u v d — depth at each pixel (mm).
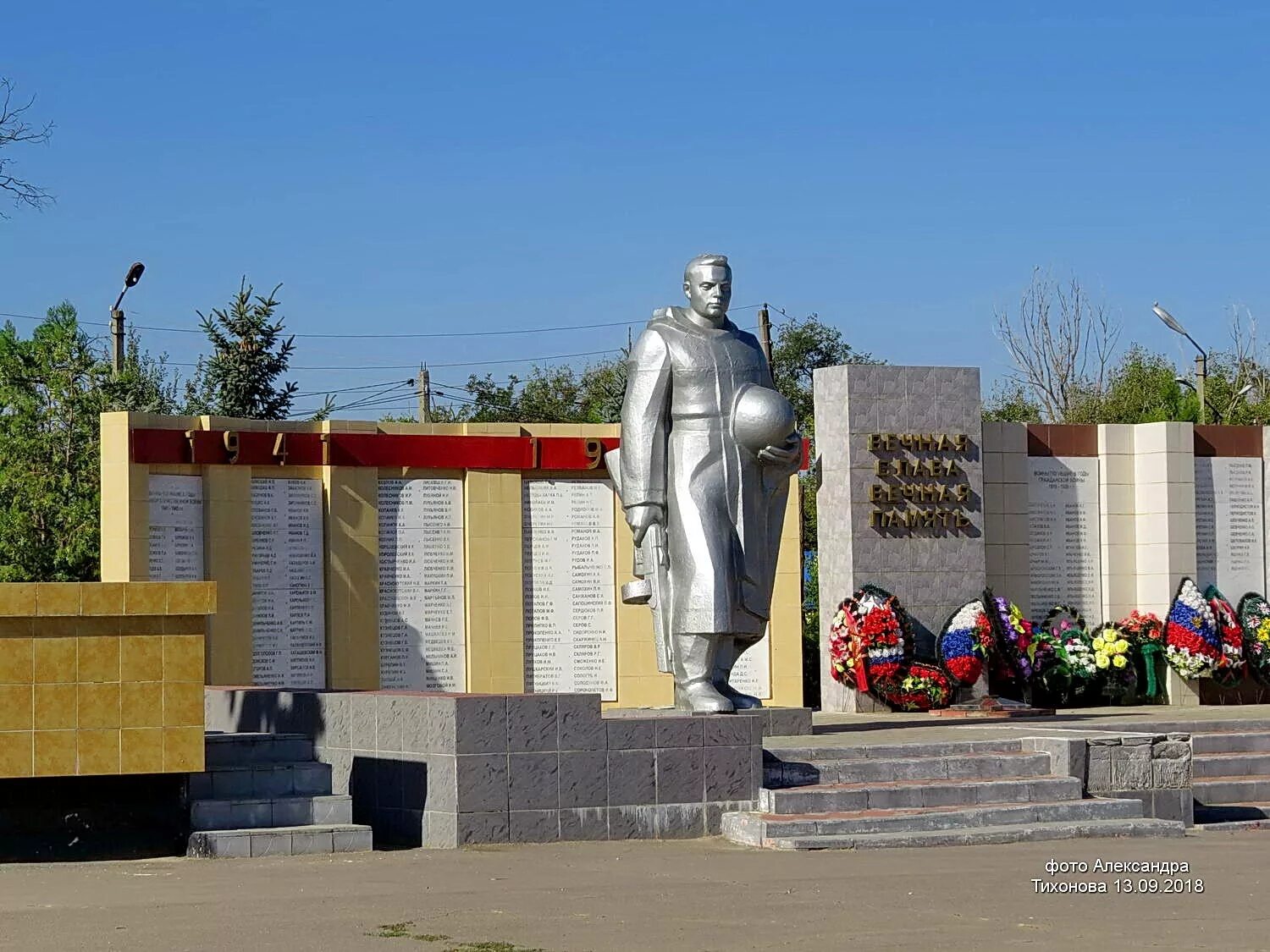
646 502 20391
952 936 12000
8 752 15812
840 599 29016
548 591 27469
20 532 33125
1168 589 30953
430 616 26781
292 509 25984
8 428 33844
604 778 17391
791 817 17453
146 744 16203
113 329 36969
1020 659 29281
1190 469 31188
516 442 27109
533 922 12492
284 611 25812
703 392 20359
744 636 20531
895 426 29203
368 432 26344
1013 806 18328
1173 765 19859
